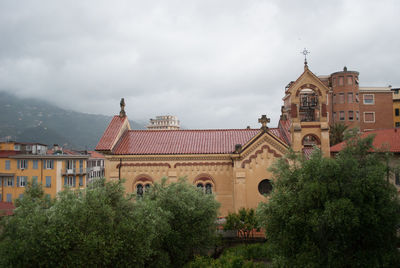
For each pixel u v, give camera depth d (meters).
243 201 35.31
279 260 21.23
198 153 37.09
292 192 21.42
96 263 19.67
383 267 19.56
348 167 20.62
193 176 37.41
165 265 25.73
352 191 19.66
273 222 21.66
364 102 79.25
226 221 33.66
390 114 79.19
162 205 27.45
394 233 20.80
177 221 27.69
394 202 20.31
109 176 37.41
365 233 20.09
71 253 19.14
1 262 18.69
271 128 42.81
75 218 19.69
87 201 20.45
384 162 25.17
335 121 76.62
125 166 37.66
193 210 27.91
